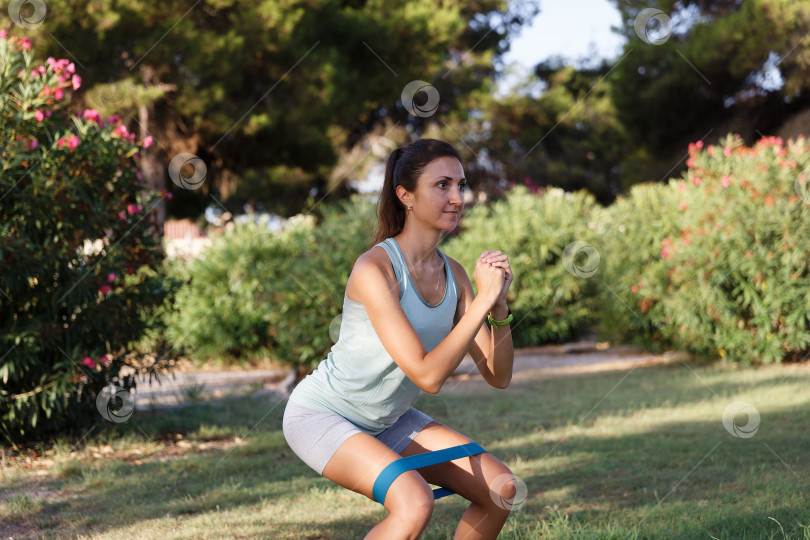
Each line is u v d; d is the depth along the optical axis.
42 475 4.54
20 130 5.09
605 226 10.02
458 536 2.26
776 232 7.84
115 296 5.46
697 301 8.26
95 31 10.89
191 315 9.57
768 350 8.00
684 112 15.87
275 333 9.05
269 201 17.52
